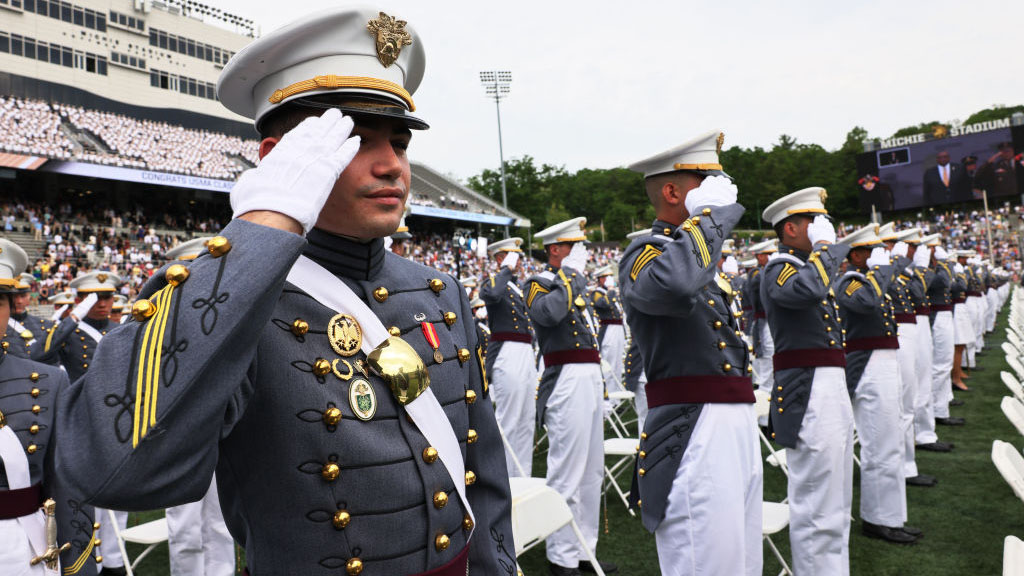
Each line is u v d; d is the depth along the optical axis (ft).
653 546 15.05
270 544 3.69
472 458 4.75
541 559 15.02
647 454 9.14
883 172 159.22
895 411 14.94
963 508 16.55
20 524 8.22
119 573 15.51
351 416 3.78
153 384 3.00
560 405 14.80
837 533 11.48
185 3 147.02
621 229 259.80
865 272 17.47
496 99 132.77
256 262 3.21
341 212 4.01
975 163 150.82
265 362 3.68
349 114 3.95
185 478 3.08
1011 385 14.87
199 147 122.01
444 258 113.19
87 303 16.72
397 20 4.25
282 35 4.01
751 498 9.04
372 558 3.71
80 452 2.98
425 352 4.32
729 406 8.80
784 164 280.10
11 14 113.39
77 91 121.39
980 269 52.21
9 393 8.48
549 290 15.70
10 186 97.09
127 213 103.14
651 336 9.20
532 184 254.06
